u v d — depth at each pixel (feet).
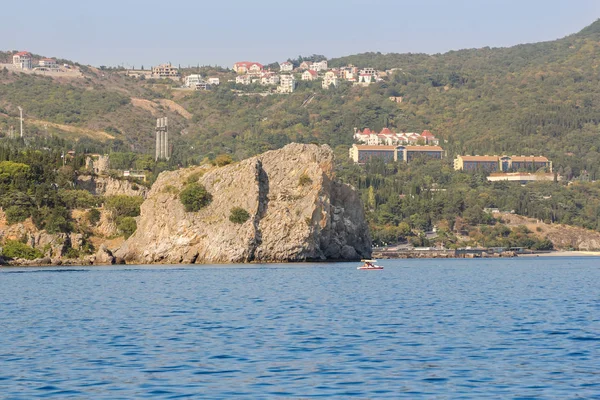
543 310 422.82
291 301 470.39
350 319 380.58
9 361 271.08
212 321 372.99
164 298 492.54
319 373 249.55
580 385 232.12
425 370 254.06
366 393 223.10
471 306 444.96
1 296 514.27
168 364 264.52
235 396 219.82
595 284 644.69
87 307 441.68
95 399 217.15
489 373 249.55
